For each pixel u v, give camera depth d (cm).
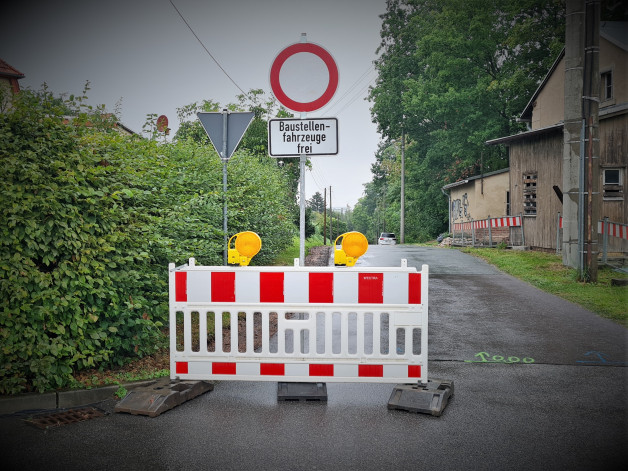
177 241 700
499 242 2253
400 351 684
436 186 4188
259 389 546
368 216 12431
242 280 527
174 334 532
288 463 381
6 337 481
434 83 3600
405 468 373
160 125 980
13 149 511
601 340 732
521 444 412
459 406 494
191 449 404
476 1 3369
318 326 812
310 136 592
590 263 1199
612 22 2034
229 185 1045
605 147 1698
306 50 591
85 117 628
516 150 2231
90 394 507
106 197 558
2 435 429
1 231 486
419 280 518
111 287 545
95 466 376
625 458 388
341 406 496
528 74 3219
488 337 752
